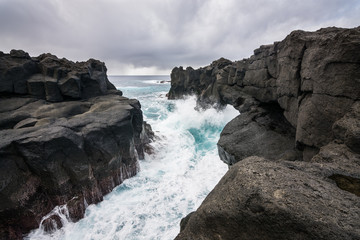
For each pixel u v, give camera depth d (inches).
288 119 354.6
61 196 318.0
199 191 407.2
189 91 1373.0
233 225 98.1
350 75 197.8
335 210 86.5
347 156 168.2
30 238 291.1
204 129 861.8
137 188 421.7
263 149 343.9
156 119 989.8
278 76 403.5
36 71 496.7
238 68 657.0
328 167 145.9
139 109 532.4
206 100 1021.8
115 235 303.6
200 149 655.8
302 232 80.8
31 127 339.0
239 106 594.9
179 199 383.6
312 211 84.7
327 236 75.9
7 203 273.0
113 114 435.5
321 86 232.5
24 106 424.8
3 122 363.6
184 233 118.3
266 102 488.4
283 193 95.0
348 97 201.5
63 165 322.0
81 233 308.8
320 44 242.1
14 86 437.4
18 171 290.7
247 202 96.0
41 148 298.0
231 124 454.0
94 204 362.6
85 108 489.7
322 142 232.5
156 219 333.4
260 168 118.7
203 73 1216.2
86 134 361.7
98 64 629.9
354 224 79.0
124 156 439.8
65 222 317.4
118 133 416.8
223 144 396.2
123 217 339.0
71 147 328.8
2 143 281.9
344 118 193.9
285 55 354.9
